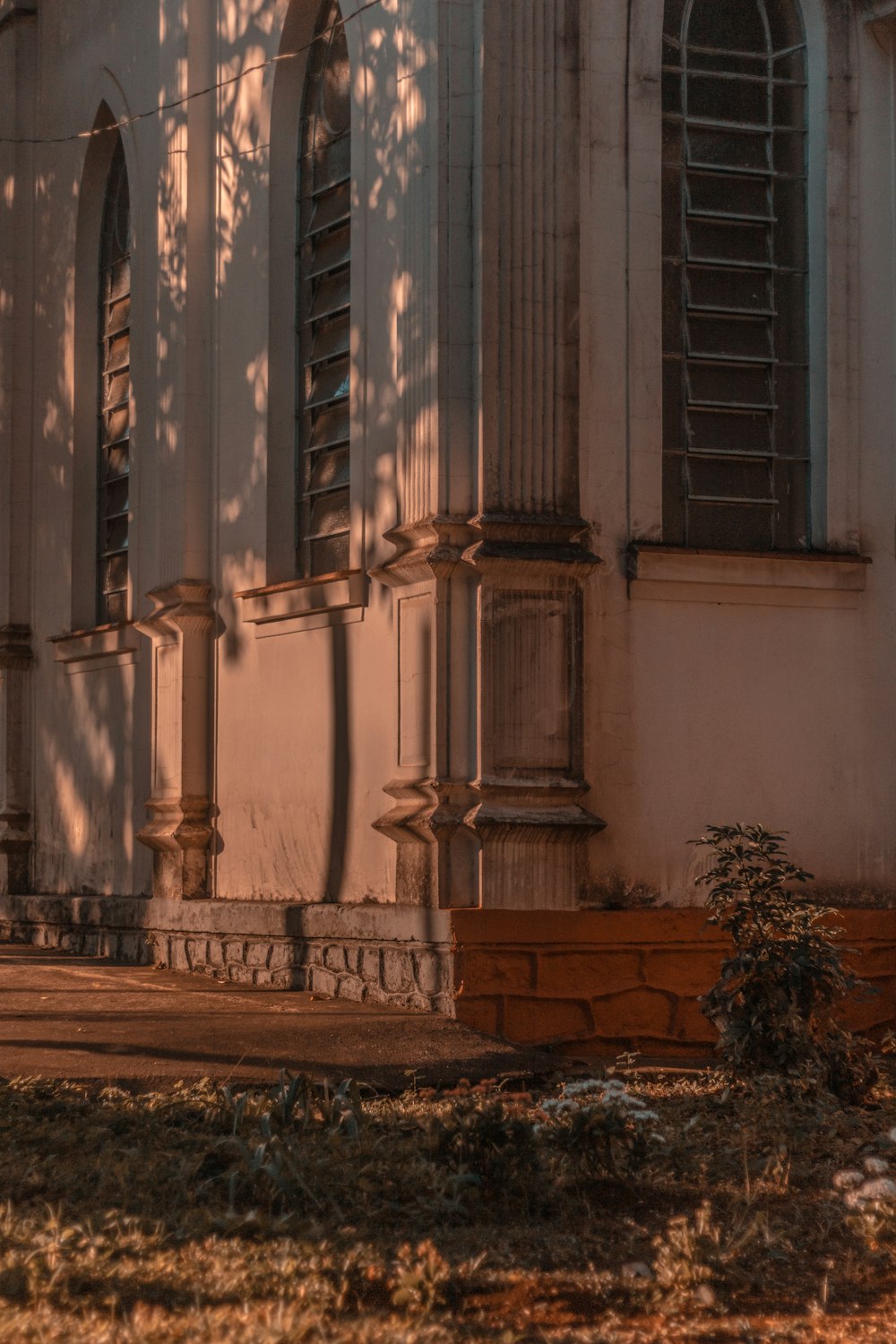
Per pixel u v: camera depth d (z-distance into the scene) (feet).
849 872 34.17
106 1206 18.54
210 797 42.11
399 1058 27.48
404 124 33.88
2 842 53.06
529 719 31.55
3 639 53.98
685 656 33.32
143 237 46.83
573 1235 18.45
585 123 33.32
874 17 35.53
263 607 39.40
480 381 31.68
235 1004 33.19
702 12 35.14
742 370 35.01
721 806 33.30
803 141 35.65
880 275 35.60
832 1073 26.20
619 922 31.99
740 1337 15.35
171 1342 14.21
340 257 38.52
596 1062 30.48
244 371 41.16
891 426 35.42
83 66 51.62
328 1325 14.73
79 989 36.27
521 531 31.63
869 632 34.81
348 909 34.50
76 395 51.39
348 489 37.99
